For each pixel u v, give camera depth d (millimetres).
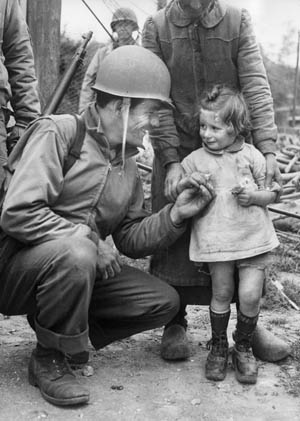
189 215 3098
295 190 8125
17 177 2852
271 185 3193
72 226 2887
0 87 3500
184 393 3068
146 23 3434
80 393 2889
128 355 3496
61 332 2875
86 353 3072
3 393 2990
